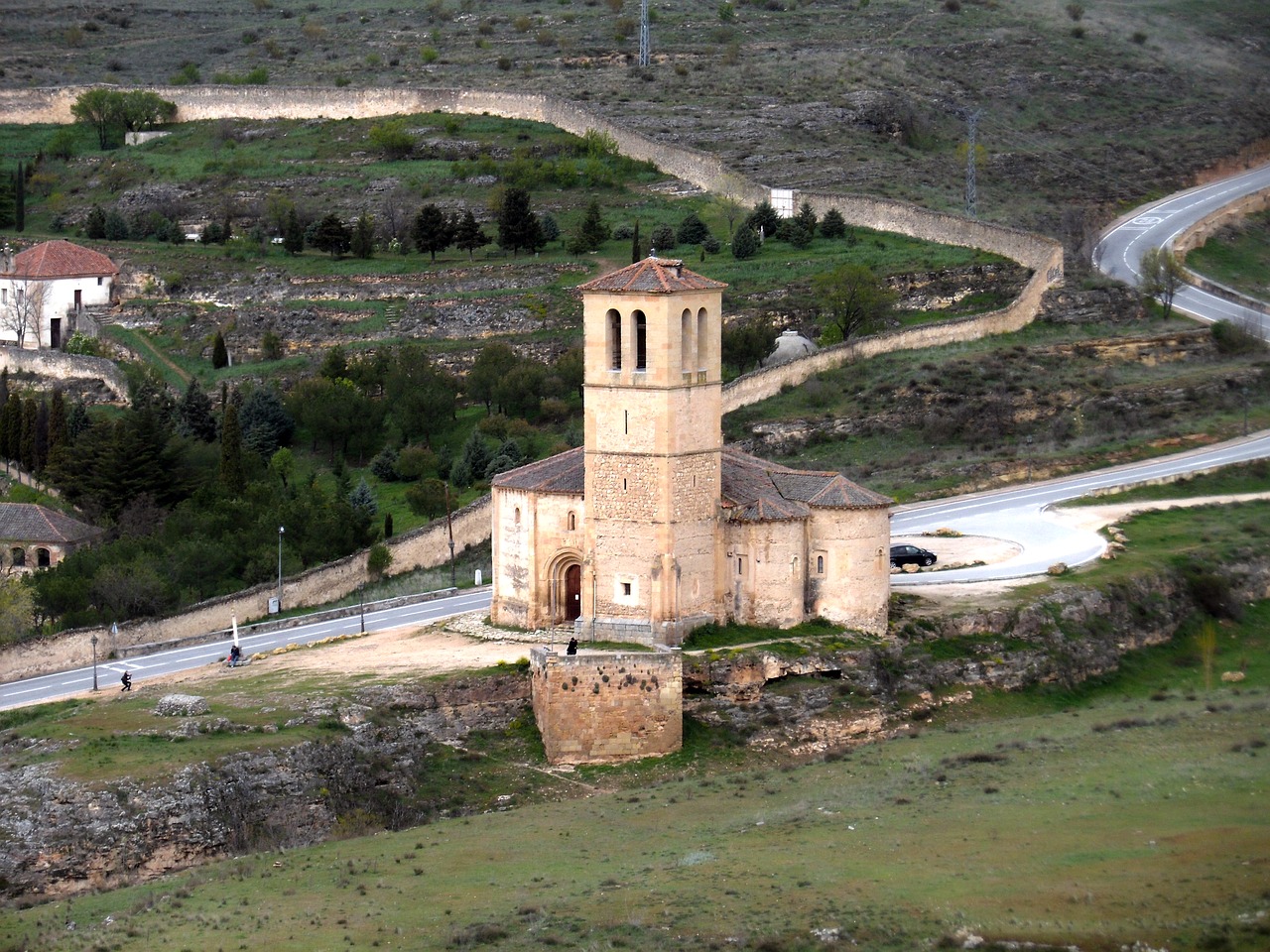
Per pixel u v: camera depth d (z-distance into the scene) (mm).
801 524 176125
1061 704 180875
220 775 147875
